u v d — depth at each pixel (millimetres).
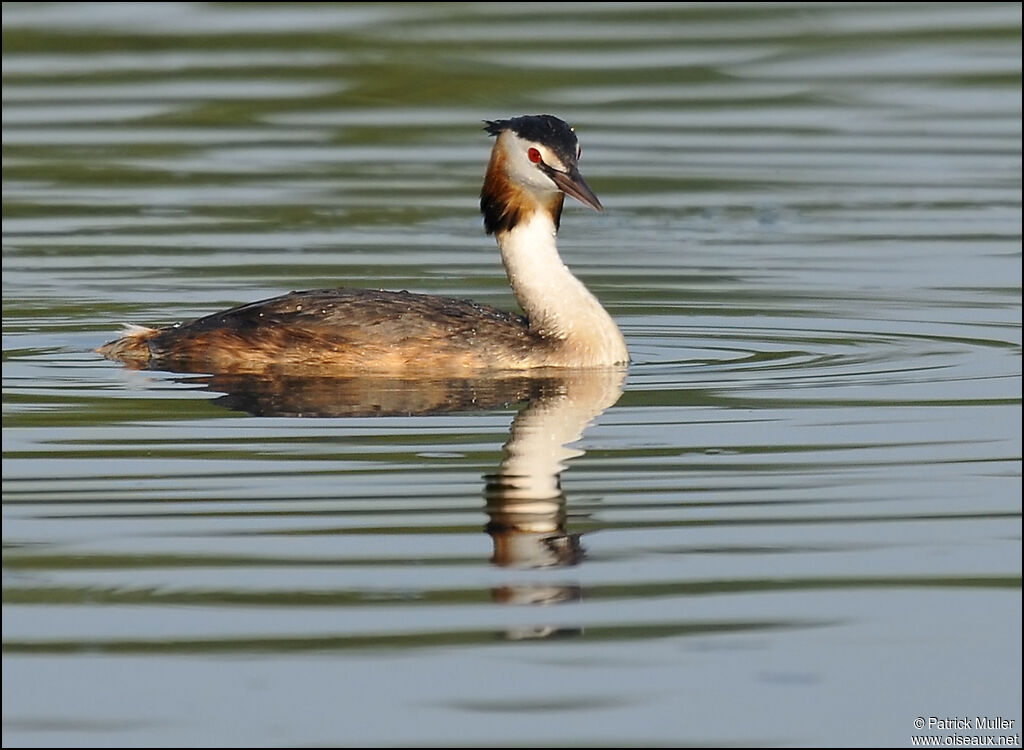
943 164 23922
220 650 9938
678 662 9875
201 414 14109
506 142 15828
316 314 15586
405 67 27656
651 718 9312
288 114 25984
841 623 10320
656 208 22453
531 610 10406
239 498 12156
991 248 20453
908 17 30094
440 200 22562
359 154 24484
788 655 9969
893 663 9875
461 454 13086
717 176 23594
